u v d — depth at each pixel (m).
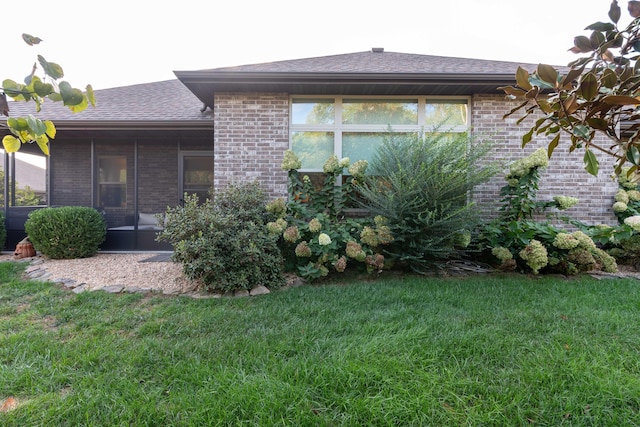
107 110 7.11
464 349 2.36
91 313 3.17
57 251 5.78
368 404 1.77
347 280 4.50
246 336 2.60
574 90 1.21
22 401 1.83
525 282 4.30
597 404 1.79
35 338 2.58
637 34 1.32
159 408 1.76
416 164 4.57
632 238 4.89
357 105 5.72
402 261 4.82
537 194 5.62
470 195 5.17
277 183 5.64
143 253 6.68
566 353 2.33
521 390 1.90
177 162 8.38
